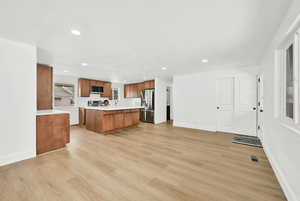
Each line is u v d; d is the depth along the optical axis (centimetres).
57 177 190
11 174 196
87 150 293
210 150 295
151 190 165
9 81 229
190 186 172
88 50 275
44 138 274
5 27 187
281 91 189
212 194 158
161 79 663
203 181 183
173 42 236
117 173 202
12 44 231
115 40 228
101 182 180
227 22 175
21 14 157
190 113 536
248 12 154
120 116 489
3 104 223
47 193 158
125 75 551
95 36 214
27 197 151
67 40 229
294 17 135
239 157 259
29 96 250
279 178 178
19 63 238
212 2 138
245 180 185
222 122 464
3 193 158
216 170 212
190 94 534
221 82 465
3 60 222
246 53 290
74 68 428
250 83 409
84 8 146
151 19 168
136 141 360
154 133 448
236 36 213
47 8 146
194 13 156
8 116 228
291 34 154
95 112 460
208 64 384
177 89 571
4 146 224
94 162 237
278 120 197
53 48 264
